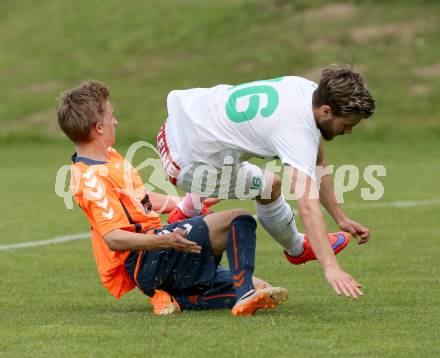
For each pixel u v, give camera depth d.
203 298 18.06
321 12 95.81
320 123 16.20
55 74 91.94
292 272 23.03
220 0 104.00
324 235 15.69
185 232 16.94
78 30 103.75
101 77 89.44
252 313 16.97
